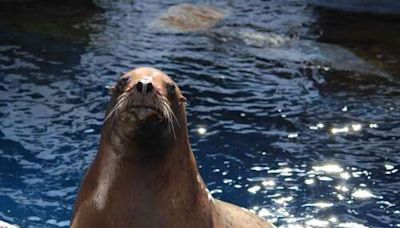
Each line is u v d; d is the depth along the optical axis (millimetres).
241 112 17547
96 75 19266
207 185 14242
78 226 8789
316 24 24875
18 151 15289
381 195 14109
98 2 26203
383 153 15781
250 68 20406
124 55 20875
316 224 13055
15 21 23109
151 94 8148
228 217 9773
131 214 8570
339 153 15727
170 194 8711
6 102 17375
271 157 15445
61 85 18516
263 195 13977
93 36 22344
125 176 8625
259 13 26000
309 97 18547
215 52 21594
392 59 21266
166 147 8672
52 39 21734
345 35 23594
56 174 14500
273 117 17359
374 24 24875
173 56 21078
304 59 21125
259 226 10180
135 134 8344
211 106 17781
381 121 17266
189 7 25281
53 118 16812
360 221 13180
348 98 18547
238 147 15820
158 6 26375
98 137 16078
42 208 13289
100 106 17516
